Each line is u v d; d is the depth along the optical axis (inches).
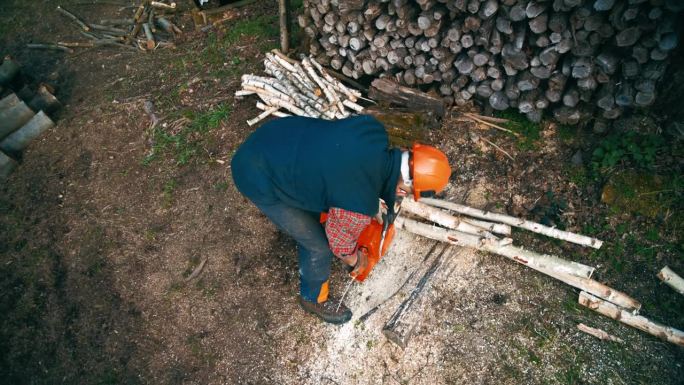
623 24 119.1
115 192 163.5
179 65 198.4
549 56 132.2
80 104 191.9
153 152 169.8
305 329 127.3
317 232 107.1
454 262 131.1
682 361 109.9
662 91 133.9
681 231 123.6
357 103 170.9
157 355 129.3
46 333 136.9
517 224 131.0
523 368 114.1
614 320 117.4
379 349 121.3
